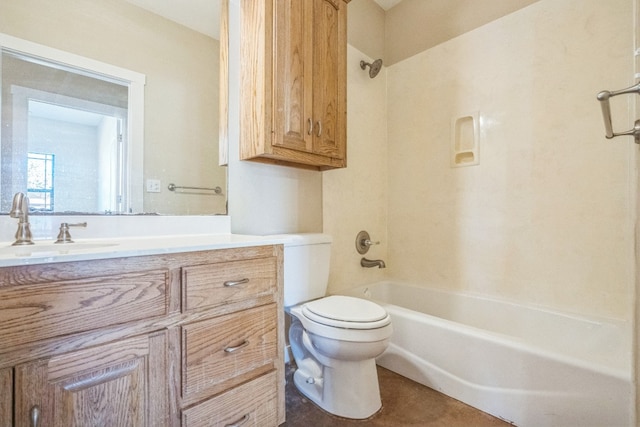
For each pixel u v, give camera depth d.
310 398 1.39
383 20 2.41
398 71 2.34
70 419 0.69
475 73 1.91
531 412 1.16
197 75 1.45
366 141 2.23
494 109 1.83
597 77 1.48
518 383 1.20
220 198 1.50
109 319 0.75
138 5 1.30
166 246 0.88
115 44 1.23
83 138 1.14
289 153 1.43
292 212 1.79
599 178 1.47
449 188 2.04
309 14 1.52
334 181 2.02
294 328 1.57
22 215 0.94
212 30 1.51
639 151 0.83
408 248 2.27
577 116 1.53
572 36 1.55
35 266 0.65
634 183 0.85
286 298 1.48
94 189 1.16
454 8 2.01
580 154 1.52
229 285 0.99
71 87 1.13
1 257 0.62
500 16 1.80
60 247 0.94
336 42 1.65
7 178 1.00
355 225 2.15
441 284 2.08
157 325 0.83
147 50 1.31
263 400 1.07
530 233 1.69
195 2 1.46
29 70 1.05
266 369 1.09
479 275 1.89
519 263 1.72
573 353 1.11
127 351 0.78
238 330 1.01
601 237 1.46
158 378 0.83
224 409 0.96
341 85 1.68
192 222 1.39
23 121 1.03
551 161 1.61
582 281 1.52
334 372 1.30
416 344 1.53
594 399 1.03
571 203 1.55
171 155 1.36
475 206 1.91
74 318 0.70
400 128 2.33
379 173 2.35
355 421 1.23
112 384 0.75
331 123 1.62
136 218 1.24
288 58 1.43
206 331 0.93
